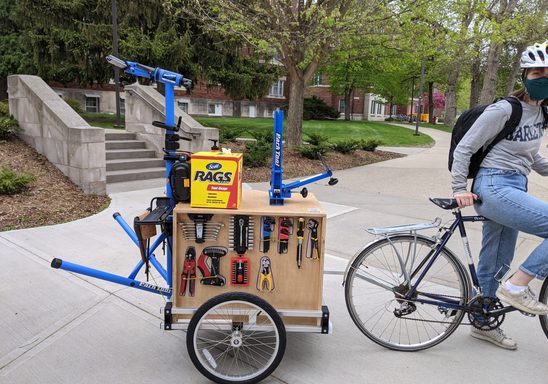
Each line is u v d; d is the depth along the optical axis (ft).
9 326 10.46
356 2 34.27
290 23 32.63
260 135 38.47
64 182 24.20
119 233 17.62
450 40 37.11
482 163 9.34
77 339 10.02
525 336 10.69
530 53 8.47
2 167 23.93
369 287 13.04
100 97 83.15
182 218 8.63
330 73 104.58
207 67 54.03
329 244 17.15
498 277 10.19
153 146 34.24
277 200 9.17
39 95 25.91
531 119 8.97
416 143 65.05
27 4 46.16
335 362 9.43
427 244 9.98
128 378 8.71
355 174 34.58
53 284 12.71
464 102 219.41
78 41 48.32
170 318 8.79
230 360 9.27
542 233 8.66
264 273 8.82
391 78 103.71
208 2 35.50
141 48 47.26
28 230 17.61
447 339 10.54
